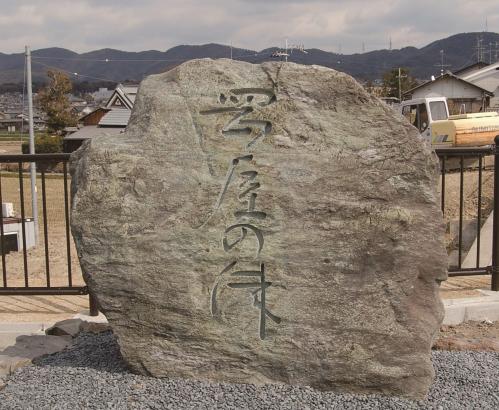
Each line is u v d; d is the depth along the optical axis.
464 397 3.82
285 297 3.84
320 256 3.84
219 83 4.05
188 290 3.84
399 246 3.84
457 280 6.77
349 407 3.63
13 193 21.36
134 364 3.92
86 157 3.95
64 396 3.75
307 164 3.90
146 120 4.02
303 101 3.98
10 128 73.62
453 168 15.20
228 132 3.97
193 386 3.80
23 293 5.43
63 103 38.53
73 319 5.27
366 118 3.96
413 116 19.91
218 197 3.88
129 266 3.85
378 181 3.88
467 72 40.06
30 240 10.81
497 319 5.75
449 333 5.32
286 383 3.85
